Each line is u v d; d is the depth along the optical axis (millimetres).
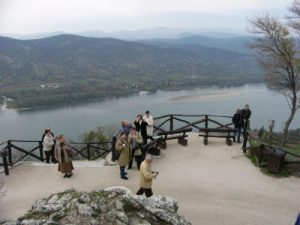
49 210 6719
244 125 15000
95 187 10953
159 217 6781
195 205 9586
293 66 18172
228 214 9086
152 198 7348
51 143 13773
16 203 9969
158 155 13625
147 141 14133
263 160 12680
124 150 11320
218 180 11391
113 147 13172
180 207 9445
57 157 11781
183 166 12680
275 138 23297
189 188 10758
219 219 8805
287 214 9141
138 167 12320
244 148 13906
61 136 11898
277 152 11930
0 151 12094
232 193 10398
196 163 12984
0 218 8898
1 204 9914
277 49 18250
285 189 10719
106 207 6699
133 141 12086
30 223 6109
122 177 11508
